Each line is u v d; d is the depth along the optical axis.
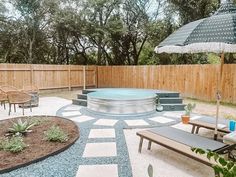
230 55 12.60
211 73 10.27
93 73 16.05
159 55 16.75
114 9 16.36
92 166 3.51
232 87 9.57
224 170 1.62
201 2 13.05
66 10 15.93
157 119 6.71
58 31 17.03
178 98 8.60
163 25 15.51
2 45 16.45
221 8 3.71
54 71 13.60
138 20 16.39
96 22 16.12
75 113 7.51
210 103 9.81
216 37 3.14
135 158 3.85
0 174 3.21
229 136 3.46
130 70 14.09
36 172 3.29
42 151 3.94
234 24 3.18
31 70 12.38
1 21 15.94
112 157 3.86
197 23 3.72
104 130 5.48
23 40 16.59
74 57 18.73
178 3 13.66
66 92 13.60
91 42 17.70
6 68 11.27
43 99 10.83
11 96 7.16
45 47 17.56
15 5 15.27
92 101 7.67
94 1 15.10
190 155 3.04
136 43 17.86
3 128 5.33
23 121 5.88
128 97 7.47
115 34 16.31
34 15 15.85
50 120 6.18
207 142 3.51
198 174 3.29
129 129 5.68
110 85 15.48
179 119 6.71
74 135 4.89
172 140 3.64
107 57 18.16
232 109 8.47
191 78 11.10
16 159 3.60
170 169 3.45
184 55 15.25
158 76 12.59
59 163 3.60
